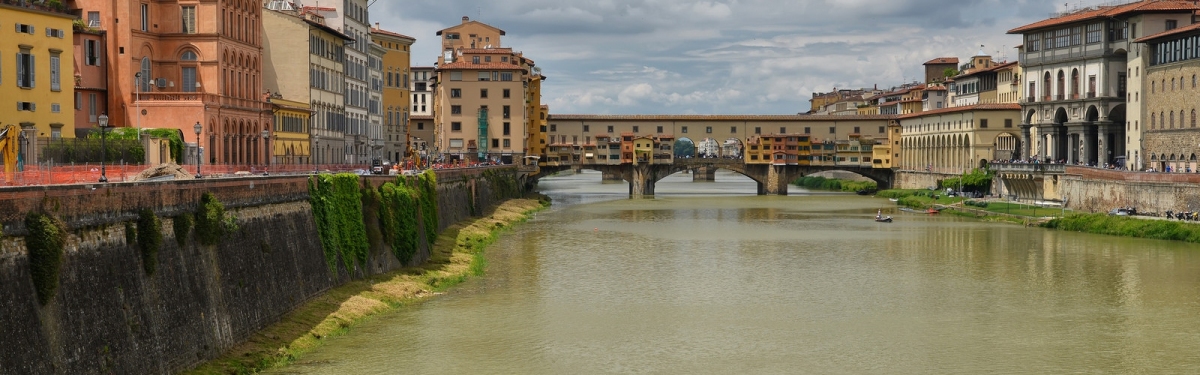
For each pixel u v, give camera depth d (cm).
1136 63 18562
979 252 12494
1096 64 19825
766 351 7106
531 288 9369
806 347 7225
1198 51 16225
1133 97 18700
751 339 7444
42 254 4359
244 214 6712
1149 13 18275
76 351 4531
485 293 9050
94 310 4734
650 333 7594
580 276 10162
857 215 18625
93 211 4862
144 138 9488
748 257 11875
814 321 8081
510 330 7569
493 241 13375
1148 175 15250
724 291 9375
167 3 11081
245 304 6412
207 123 10769
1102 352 7138
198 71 11062
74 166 6675
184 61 11069
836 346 7269
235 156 11588
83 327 4622
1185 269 10900
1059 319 8206
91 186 4841
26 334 4203
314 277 7725
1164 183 14875
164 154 9788
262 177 7050
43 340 4309
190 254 5816
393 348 6900
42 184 4878
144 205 5353
